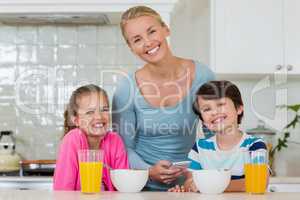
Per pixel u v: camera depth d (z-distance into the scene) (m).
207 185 1.40
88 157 1.39
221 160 1.73
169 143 2.04
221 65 3.07
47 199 1.23
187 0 3.31
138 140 2.05
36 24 3.30
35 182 2.77
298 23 3.08
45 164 2.91
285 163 3.28
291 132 3.30
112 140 1.74
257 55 3.07
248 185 1.43
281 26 3.08
